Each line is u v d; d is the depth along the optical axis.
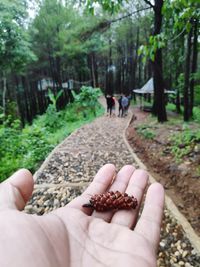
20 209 1.23
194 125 8.33
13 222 1.00
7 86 20.70
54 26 21.42
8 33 11.80
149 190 1.67
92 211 1.57
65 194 3.76
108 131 9.43
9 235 0.94
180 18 2.97
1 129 6.38
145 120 11.55
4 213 1.05
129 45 27.81
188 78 10.14
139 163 5.21
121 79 34.44
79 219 1.32
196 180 3.81
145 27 19.25
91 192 1.78
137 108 20.38
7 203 1.13
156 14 8.19
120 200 1.55
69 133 9.95
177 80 13.37
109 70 33.56
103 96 33.16
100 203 1.54
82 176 4.51
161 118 9.93
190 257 2.42
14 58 12.96
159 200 1.59
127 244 1.18
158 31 8.32
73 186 4.03
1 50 11.90
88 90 16.44
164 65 14.61
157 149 5.81
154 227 1.38
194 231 2.80
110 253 1.13
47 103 25.02
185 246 2.56
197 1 2.46
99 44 22.62
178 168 4.39
